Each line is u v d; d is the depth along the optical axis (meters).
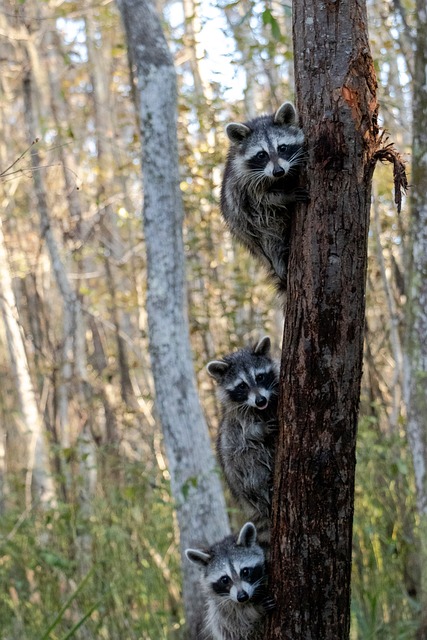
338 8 5.25
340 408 5.29
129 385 18.72
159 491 12.66
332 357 5.27
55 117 19.56
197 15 15.80
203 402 15.65
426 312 9.52
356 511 11.12
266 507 7.31
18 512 13.30
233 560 6.97
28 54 17.09
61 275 16.83
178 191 11.78
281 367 5.50
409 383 9.65
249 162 6.93
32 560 11.41
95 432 16.95
